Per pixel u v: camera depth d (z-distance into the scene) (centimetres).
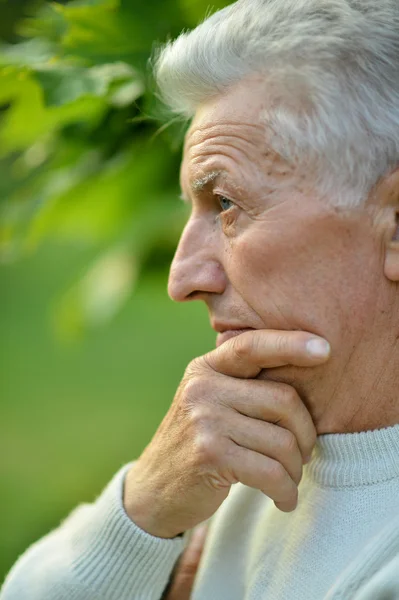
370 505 150
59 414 763
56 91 185
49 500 597
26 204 243
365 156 139
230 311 154
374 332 146
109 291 275
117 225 255
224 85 148
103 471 638
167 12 195
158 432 168
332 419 153
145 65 191
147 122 218
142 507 168
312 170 141
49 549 188
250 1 148
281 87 141
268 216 145
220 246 154
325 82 138
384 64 137
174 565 192
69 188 233
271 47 141
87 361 895
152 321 984
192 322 977
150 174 236
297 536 157
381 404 150
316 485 158
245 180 145
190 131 156
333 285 144
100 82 185
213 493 155
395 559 137
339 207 141
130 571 170
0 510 585
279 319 148
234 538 179
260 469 148
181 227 254
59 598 175
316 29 139
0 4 300
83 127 217
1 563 510
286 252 144
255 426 149
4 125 215
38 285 1108
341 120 138
